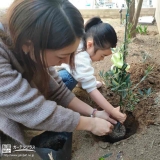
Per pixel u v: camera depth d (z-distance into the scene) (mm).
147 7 2473
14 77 806
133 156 1067
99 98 1219
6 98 785
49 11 692
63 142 1132
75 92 1520
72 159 1119
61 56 767
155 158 1045
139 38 1981
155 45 1866
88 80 1207
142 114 1257
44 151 1012
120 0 2637
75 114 915
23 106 806
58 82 1109
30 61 823
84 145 1183
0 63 779
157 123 1193
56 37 704
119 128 1202
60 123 870
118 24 2314
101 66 1680
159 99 1328
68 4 730
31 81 917
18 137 897
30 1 707
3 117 876
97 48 1231
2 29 800
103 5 2627
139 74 1507
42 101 849
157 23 2223
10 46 811
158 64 1604
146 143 1112
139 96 1354
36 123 833
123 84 1112
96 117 1109
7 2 2316
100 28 1201
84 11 2537
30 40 720
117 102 1380
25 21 700
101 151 1123
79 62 1202
